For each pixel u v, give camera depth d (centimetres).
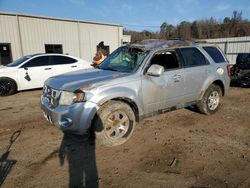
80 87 362
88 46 1956
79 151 380
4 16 1473
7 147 395
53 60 937
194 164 338
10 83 830
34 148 391
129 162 345
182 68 479
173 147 392
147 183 294
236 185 290
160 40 523
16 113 598
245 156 361
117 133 397
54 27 1720
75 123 356
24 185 291
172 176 309
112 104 381
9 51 1524
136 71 419
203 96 534
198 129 474
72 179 304
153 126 489
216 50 579
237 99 747
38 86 901
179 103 488
